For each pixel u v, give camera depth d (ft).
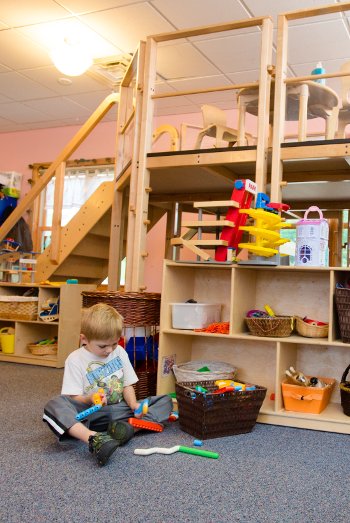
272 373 7.93
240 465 5.21
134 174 8.83
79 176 18.78
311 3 10.68
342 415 6.81
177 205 13.66
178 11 11.30
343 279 7.50
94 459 5.21
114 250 11.30
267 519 4.00
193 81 14.83
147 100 8.74
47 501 4.18
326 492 4.59
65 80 15.28
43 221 19.29
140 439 5.99
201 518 3.98
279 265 7.08
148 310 7.77
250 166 9.29
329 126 8.57
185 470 5.00
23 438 5.85
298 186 10.27
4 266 13.98
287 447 5.88
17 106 17.58
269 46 7.97
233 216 7.58
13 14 11.80
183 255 16.03
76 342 11.61
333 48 12.39
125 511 4.05
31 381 9.42
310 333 7.10
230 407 6.21
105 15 11.66
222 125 9.77
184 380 7.27
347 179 9.45
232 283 7.18
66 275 14.62
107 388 6.01
